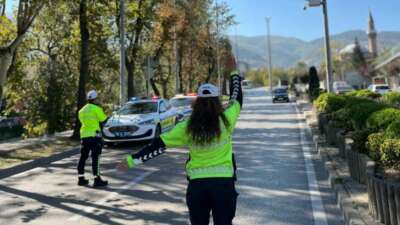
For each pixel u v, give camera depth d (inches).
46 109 982.4
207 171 140.7
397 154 250.5
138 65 1256.2
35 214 284.8
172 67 1712.6
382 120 313.0
